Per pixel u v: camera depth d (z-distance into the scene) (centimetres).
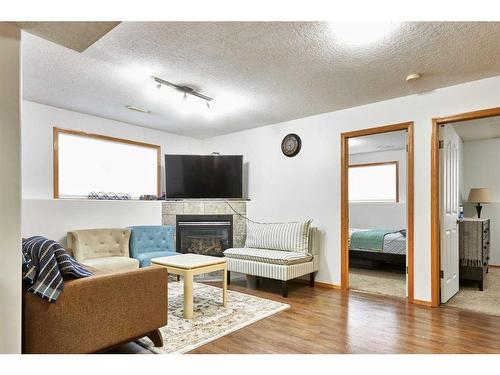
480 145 564
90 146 445
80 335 182
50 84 321
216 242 502
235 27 212
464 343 233
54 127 399
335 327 266
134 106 395
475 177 568
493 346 228
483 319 285
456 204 381
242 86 323
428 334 251
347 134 395
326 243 410
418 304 329
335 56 254
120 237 416
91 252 388
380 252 498
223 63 269
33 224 365
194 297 354
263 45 237
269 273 373
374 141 568
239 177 496
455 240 371
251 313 299
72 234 375
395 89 328
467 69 276
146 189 510
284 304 328
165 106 393
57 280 175
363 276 469
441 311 307
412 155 340
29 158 378
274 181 474
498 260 539
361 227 661
